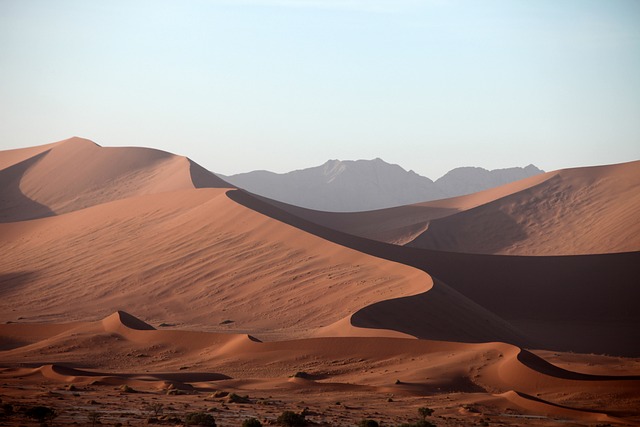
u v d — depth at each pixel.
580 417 71.88
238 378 98.31
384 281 161.00
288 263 181.38
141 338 124.75
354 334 116.25
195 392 83.38
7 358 115.25
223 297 167.88
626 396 82.00
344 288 159.88
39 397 73.19
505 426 64.62
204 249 197.62
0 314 165.38
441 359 98.94
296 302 157.38
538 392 85.56
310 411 69.19
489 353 98.69
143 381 91.69
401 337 109.81
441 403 77.81
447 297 149.88
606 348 160.25
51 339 127.00
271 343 111.69
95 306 171.62
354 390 86.19
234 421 61.38
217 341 119.06
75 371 97.12
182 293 174.00
